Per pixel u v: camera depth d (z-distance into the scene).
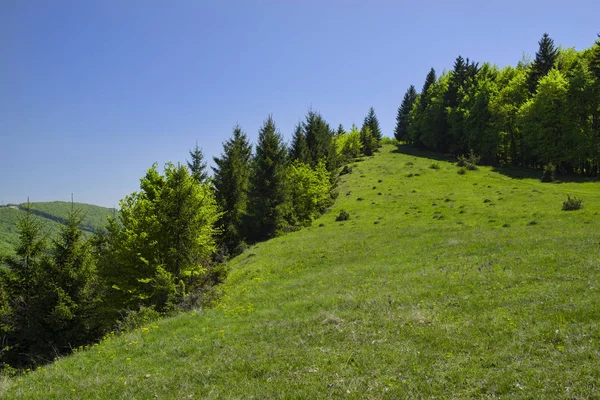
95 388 10.88
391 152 116.25
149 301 27.73
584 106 66.00
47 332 26.47
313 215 58.00
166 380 10.69
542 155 70.75
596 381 7.61
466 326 11.95
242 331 14.86
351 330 13.07
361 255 30.28
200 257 30.00
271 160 53.03
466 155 97.88
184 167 28.97
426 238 32.81
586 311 11.36
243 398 9.05
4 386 12.20
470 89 102.75
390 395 8.35
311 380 9.58
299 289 22.58
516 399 7.46
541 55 84.75
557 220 34.19
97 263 31.34
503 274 17.39
